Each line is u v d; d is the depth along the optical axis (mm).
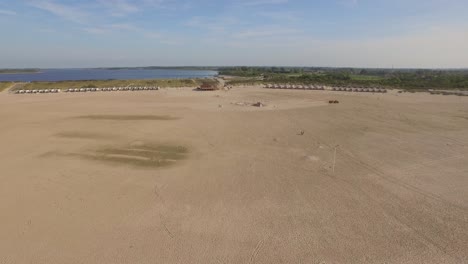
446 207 15578
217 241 12789
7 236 13086
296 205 15766
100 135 29188
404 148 25516
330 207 15578
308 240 12844
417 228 13727
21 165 21156
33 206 15602
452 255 11906
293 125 34438
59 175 19500
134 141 27234
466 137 29141
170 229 13633
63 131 30594
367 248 12328
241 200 16297
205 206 15664
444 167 21109
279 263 11484
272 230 13570
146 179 19000
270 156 23422
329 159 22781
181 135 29531
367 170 20562
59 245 12508
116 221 14266
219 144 26578
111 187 17844
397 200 16328
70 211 15141
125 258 11727
